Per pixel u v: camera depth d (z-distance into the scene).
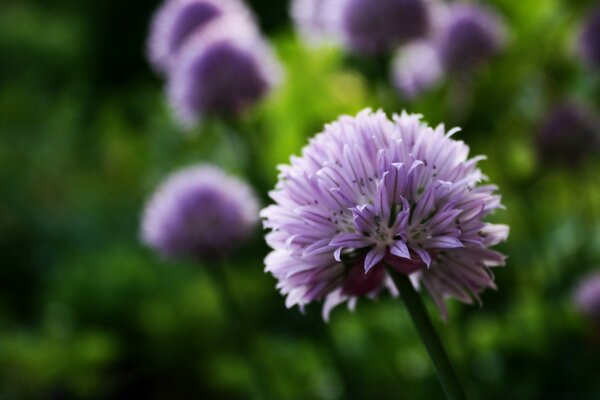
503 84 0.36
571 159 0.36
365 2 0.33
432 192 0.19
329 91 0.36
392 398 0.34
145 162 0.50
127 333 0.44
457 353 0.32
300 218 0.20
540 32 0.37
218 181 0.34
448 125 0.36
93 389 0.42
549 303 0.34
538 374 0.33
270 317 0.40
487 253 0.21
